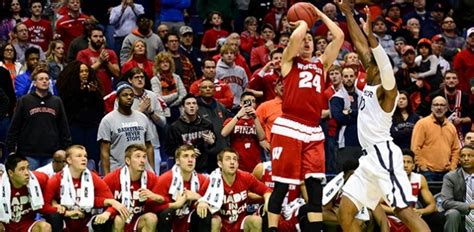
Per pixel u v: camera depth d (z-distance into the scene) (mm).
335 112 17406
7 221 14195
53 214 14305
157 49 20250
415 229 12906
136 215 14914
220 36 21812
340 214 13375
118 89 16297
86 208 14508
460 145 17750
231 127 16688
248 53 21781
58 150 15656
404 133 17891
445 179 16016
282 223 15273
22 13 22125
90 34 19281
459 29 24266
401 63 21312
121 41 21250
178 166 15055
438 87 20438
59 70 19125
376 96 13008
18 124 16203
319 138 13328
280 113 16875
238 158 16281
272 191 13914
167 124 17469
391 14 23266
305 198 15070
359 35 13406
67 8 21250
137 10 21297
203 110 17141
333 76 18000
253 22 22062
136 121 16406
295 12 13312
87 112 17016
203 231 14781
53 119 16328
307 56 13312
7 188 14203
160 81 18266
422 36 23375
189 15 23516
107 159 16266
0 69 17219
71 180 14523
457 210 15633
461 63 21266
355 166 14836
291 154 13211
